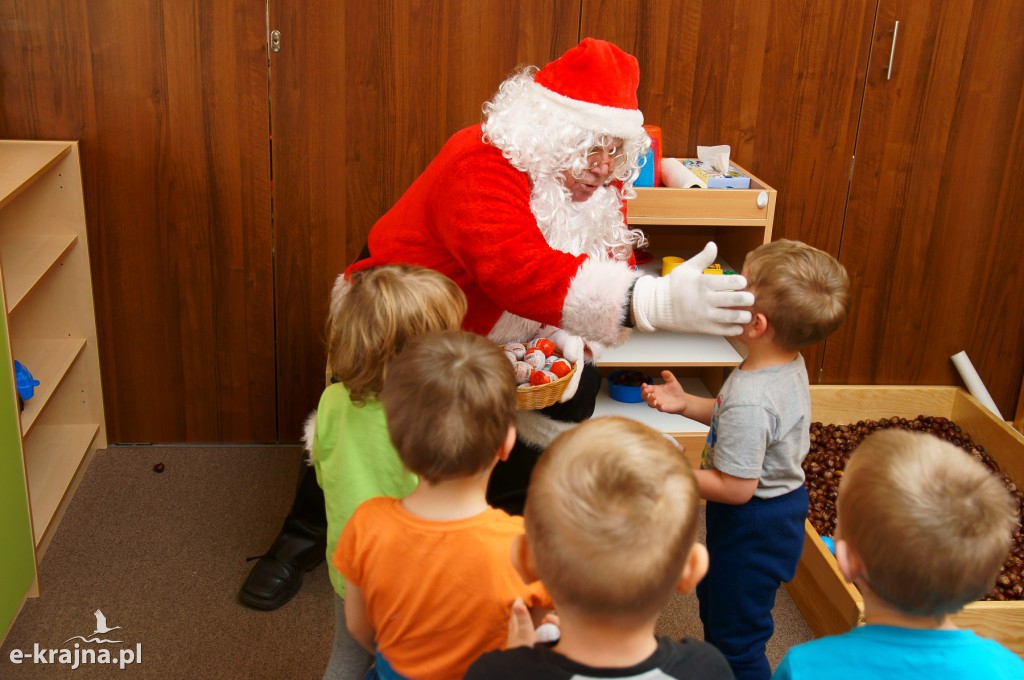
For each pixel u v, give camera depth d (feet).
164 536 8.39
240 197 8.91
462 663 4.42
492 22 8.52
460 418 4.20
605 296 5.74
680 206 8.39
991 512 3.61
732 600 6.02
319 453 5.40
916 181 9.36
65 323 9.16
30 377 7.95
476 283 6.59
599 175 6.49
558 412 7.52
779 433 5.68
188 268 9.12
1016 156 9.29
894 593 3.70
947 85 9.00
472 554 4.31
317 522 7.86
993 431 9.62
